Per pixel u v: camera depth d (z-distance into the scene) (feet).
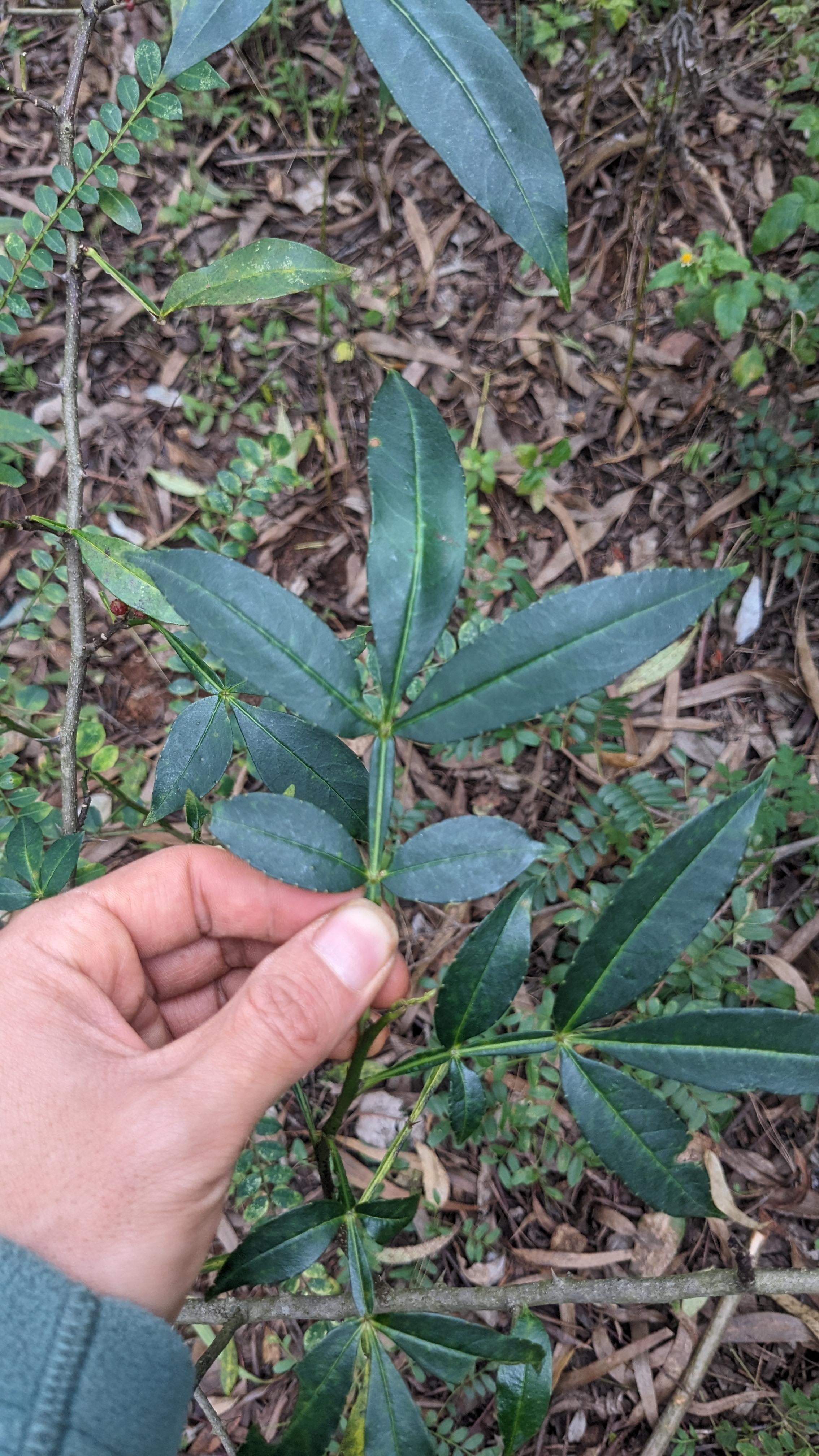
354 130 2.17
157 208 2.15
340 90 2.04
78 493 0.91
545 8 2.08
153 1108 0.75
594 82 2.17
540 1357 0.70
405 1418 0.71
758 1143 1.56
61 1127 0.76
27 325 2.05
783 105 2.08
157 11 2.18
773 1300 1.48
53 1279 0.69
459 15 0.54
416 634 0.61
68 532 0.83
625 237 2.13
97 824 1.27
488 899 1.70
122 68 2.20
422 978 1.64
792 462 1.86
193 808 0.86
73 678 0.95
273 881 0.99
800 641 1.85
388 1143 1.55
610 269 2.13
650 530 1.97
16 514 1.97
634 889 0.63
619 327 2.08
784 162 2.12
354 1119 1.58
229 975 1.11
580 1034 0.66
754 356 1.76
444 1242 1.47
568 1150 1.43
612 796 1.48
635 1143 0.65
